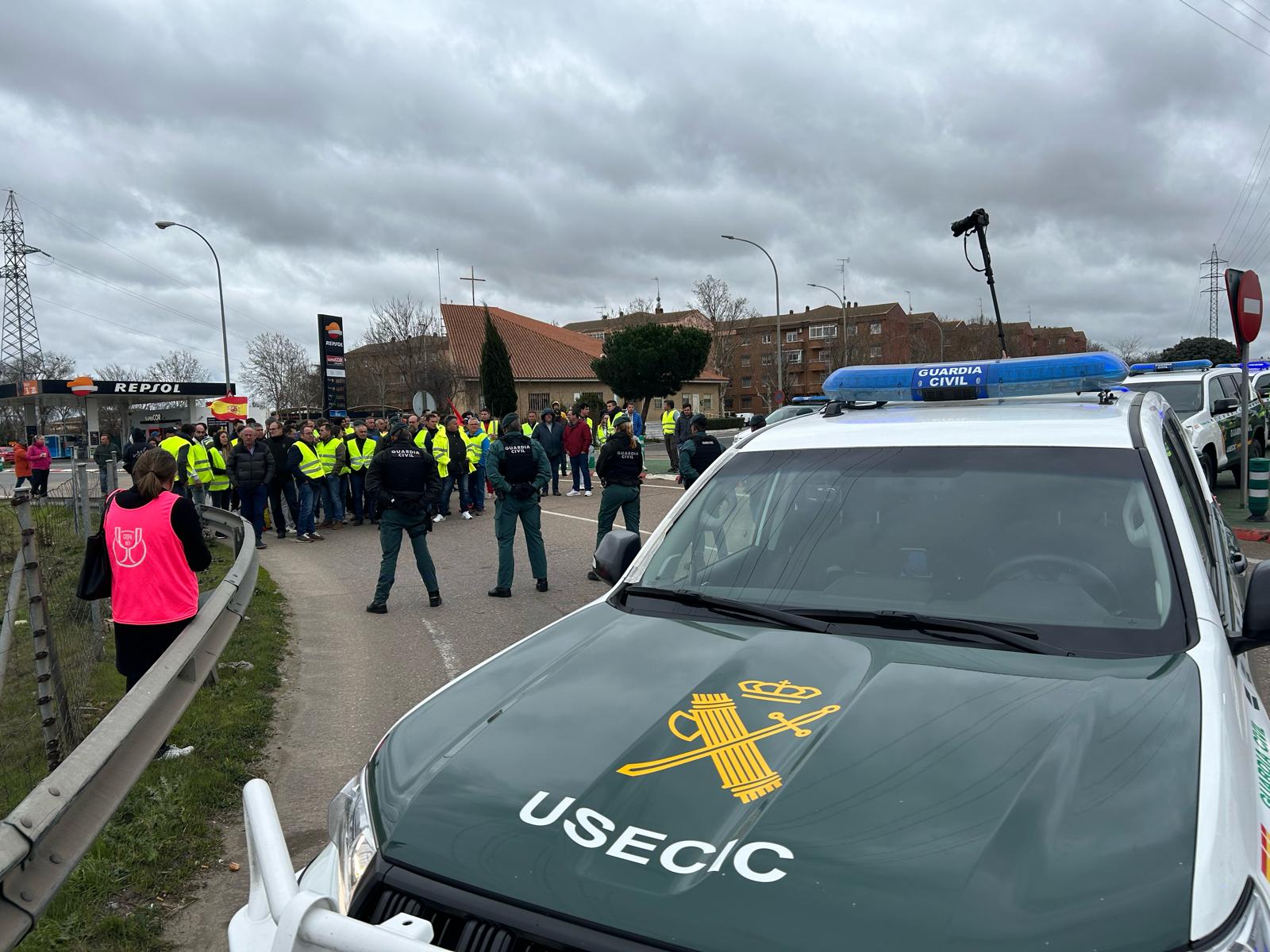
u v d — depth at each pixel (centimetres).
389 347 4881
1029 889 136
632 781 173
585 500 1728
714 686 208
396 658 690
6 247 6644
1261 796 167
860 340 7631
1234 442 1399
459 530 1432
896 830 151
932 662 215
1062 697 191
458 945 151
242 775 468
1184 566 233
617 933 140
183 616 507
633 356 4841
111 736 348
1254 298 1180
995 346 8200
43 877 291
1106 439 278
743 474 317
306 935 138
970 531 263
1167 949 126
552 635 259
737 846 151
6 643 473
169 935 325
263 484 1317
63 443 5684
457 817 170
